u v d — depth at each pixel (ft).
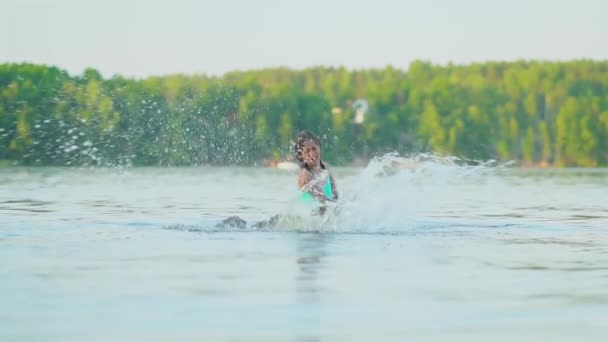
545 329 21.80
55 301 25.09
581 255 36.27
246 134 314.55
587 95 463.42
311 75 481.87
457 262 33.71
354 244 39.63
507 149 451.12
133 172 184.34
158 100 267.39
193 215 59.36
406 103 444.14
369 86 456.04
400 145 440.86
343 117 416.67
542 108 458.09
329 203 46.44
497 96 453.99
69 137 235.40
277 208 68.18
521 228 49.98
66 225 49.90
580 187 120.67
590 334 21.25
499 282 28.86
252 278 29.43
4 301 25.07
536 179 162.81
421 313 23.68
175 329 21.59
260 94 377.30
